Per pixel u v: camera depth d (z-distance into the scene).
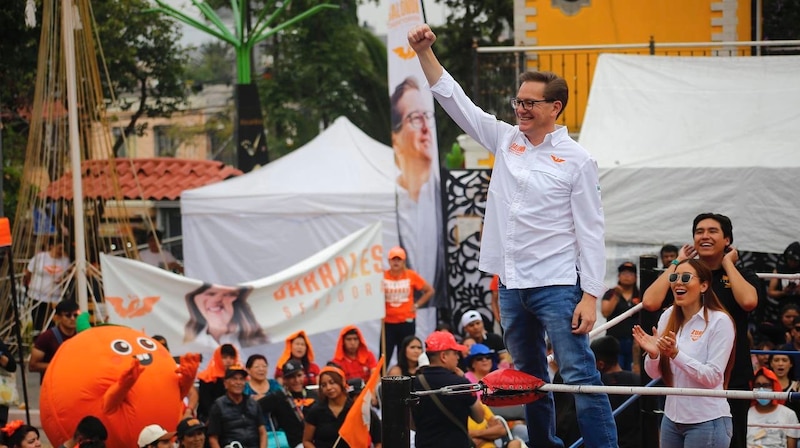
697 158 12.34
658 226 12.17
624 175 12.21
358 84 35.81
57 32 14.65
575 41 20.36
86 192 15.40
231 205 16.02
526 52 18.33
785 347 10.92
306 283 12.27
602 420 5.15
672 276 6.18
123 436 10.12
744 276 6.71
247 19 30.95
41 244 15.09
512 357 5.40
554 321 5.04
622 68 14.23
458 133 31.34
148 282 11.74
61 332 12.09
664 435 6.42
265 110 35.28
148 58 34.66
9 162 29.44
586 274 4.99
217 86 46.47
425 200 14.61
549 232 5.05
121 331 10.76
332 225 15.96
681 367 5.98
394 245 15.98
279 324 12.07
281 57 36.78
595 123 13.36
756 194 11.93
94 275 13.94
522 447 9.17
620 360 11.93
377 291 12.67
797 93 13.38
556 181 5.04
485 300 15.98
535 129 5.12
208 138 45.44
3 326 14.94
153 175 23.95
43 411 10.27
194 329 11.78
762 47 20.05
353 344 12.43
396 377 4.88
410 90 14.49
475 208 15.98
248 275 16.08
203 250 16.16
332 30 35.69
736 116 13.15
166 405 10.36
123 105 35.50
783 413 9.17
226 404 10.28
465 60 30.86
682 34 20.19
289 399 10.68
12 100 27.69
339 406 10.02
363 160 17.06
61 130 14.95
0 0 19.67
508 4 30.36
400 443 4.83
